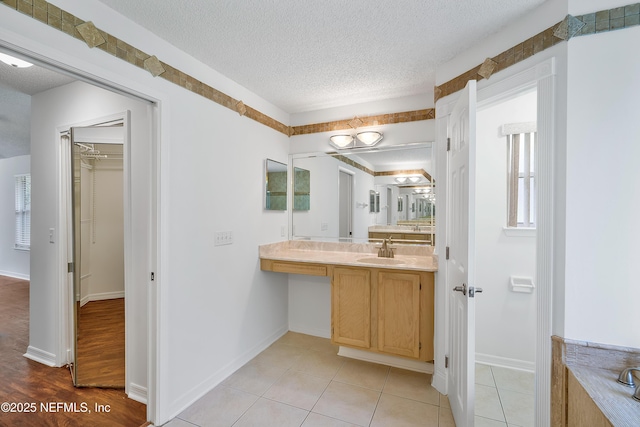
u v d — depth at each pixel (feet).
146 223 6.53
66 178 8.05
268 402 6.61
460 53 6.57
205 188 7.04
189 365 6.58
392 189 9.36
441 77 7.11
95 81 4.93
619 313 4.40
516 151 8.07
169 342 6.09
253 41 6.07
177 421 6.00
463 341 5.31
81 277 7.41
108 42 4.94
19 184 18.16
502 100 5.90
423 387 7.22
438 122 7.20
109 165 8.05
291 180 10.73
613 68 4.37
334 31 5.74
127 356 6.87
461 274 5.58
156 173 5.88
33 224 8.48
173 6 4.96
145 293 6.57
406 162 9.17
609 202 4.42
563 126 4.63
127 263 6.80
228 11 5.11
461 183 5.68
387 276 7.61
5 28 3.71
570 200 4.57
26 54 4.03
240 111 8.23
